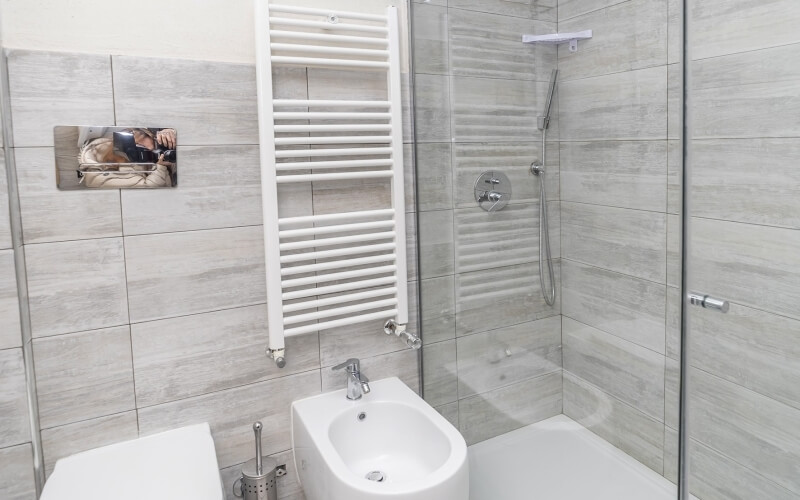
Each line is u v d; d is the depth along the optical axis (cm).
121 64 156
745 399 162
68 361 157
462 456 151
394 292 199
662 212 144
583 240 165
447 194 195
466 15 181
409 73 203
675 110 138
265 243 174
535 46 168
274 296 176
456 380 201
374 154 196
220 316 176
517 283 182
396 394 191
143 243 163
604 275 161
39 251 151
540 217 174
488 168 183
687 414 144
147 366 167
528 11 168
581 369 170
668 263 144
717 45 156
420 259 209
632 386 156
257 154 177
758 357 157
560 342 175
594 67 156
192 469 152
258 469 175
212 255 173
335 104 181
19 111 145
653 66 142
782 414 153
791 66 144
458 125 188
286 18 175
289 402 189
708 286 161
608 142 155
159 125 162
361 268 196
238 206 175
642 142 147
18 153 146
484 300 190
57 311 155
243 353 181
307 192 185
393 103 192
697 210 158
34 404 152
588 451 169
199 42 166
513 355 185
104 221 158
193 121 167
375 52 186
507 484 188
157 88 161
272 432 188
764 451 158
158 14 160
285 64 173
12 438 148
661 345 148
